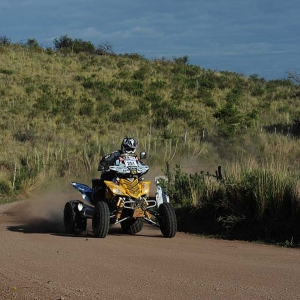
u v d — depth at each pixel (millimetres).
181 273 8641
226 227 13422
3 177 27734
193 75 69375
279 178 13656
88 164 30172
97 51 81688
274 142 32750
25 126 42469
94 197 13820
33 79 59438
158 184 16250
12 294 7719
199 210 14820
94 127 44875
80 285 8023
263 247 11703
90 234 13789
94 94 55531
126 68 69500
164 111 49906
